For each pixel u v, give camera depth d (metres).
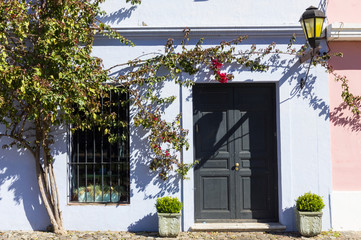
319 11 6.50
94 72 6.67
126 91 7.20
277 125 7.52
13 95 6.53
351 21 7.56
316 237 6.84
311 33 6.55
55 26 6.32
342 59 7.50
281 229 7.20
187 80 7.35
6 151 7.32
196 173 7.57
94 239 6.68
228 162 7.59
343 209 7.31
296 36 7.45
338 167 7.43
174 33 7.37
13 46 6.79
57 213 7.07
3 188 7.31
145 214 7.29
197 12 7.50
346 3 7.58
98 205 7.29
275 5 7.52
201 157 7.59
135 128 7.37
